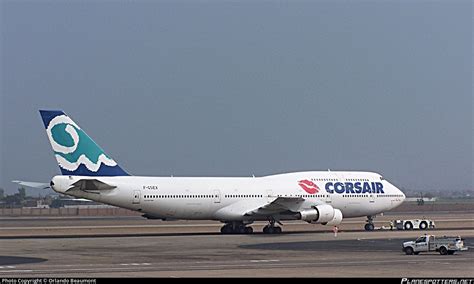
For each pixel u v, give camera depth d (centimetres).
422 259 14700
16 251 16262
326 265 13538
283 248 17150
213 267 13162
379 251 16450
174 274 12044
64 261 14162
